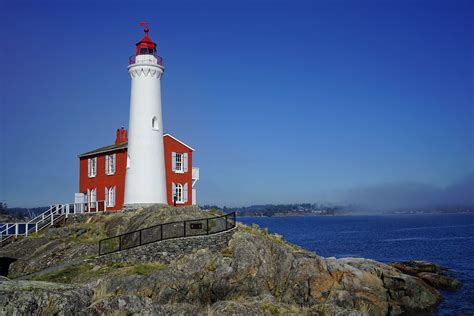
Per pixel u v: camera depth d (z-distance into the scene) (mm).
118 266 32031
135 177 47531
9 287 20359
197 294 28422
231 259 30625
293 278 31094
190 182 54094
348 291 31438
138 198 47156
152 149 47969
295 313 22516
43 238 42094
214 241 34281
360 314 22547
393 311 32844
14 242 44156
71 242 38812
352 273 32688
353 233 127938
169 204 51469
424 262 50250
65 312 19812
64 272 31375
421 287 35281
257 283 29781
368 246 84250
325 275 31438
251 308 22453
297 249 38156
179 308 21906
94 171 55438
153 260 32750
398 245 85500
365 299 31328
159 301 26578
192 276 28797
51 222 48969
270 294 27922
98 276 29328
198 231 35750
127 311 20734
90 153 56250
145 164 47531
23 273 35312
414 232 128125
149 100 48406
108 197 52406
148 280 27141
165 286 27250
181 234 35781
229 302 23062
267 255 31609
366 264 36531
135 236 36594
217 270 29656
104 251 35969
